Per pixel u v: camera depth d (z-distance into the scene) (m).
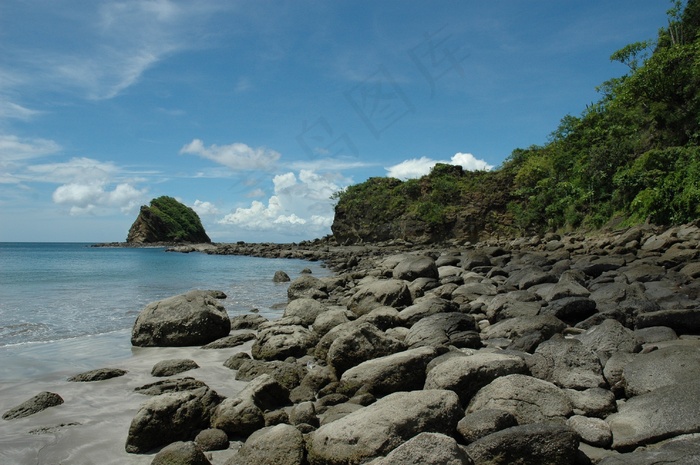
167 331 11.31
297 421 6.03
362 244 65.06
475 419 5.03
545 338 8.91
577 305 10.55
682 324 8.83
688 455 3.94
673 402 5.02
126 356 10.24
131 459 5.43
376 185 71.62
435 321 9.66
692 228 21.62
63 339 11.66
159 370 8.71
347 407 6.43
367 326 8.66
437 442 4.14
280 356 9.75
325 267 39.81
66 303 17.20
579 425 5.11
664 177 27.92
